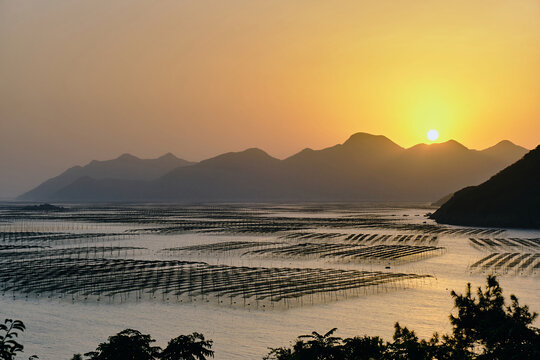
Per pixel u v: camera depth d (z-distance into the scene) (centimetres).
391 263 14262
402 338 3862
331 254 16025
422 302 9694
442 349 3669
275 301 9731
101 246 18488
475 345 4872
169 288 10800
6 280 11681
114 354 3856
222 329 8138
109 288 10838
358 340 3947
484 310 4056
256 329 8125
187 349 3994
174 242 19738
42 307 9450
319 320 8581
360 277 11975
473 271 12850
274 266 13762
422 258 15175
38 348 7362
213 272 12656
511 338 3469
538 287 10819
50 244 19200
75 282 11444
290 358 3931
